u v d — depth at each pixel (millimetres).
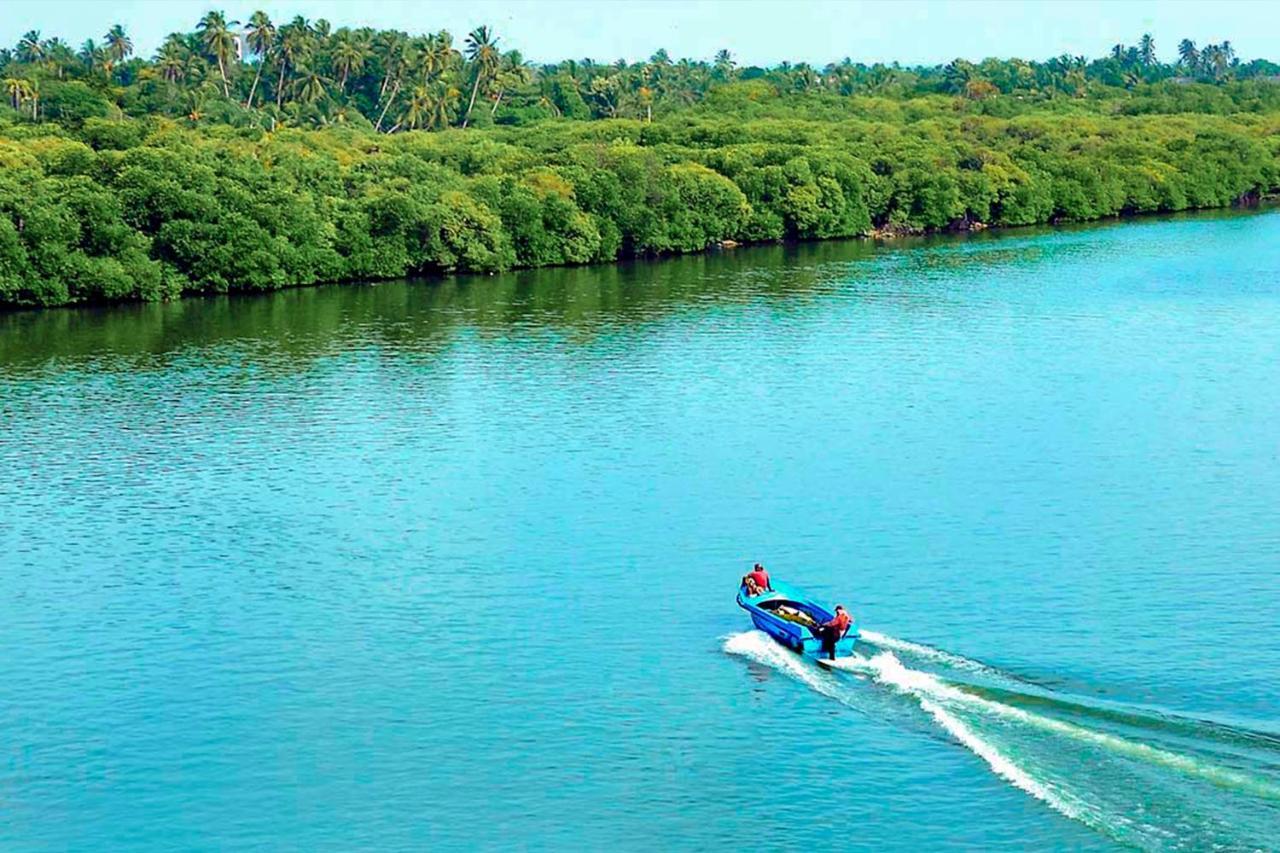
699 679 78312
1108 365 152875
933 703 73062
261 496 112312
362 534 103125
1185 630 81938
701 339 171750
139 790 68625
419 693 77812
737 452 121812
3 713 76562
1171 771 65062
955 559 94875
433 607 89500
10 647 84750
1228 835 59469
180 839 64500
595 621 86750
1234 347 161125
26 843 64375
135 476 117938
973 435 125500
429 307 197750
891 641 81375
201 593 92688
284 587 93438
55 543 102250
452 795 67438
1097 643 80250
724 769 68625
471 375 153750
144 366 159625
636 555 97688
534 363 159250
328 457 122812
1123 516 102750
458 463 120375
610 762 69750
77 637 86062
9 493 113562
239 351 167500
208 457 123188
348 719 75062
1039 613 85062
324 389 148000
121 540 102750
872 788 65938
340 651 83438
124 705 77312
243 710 76375
